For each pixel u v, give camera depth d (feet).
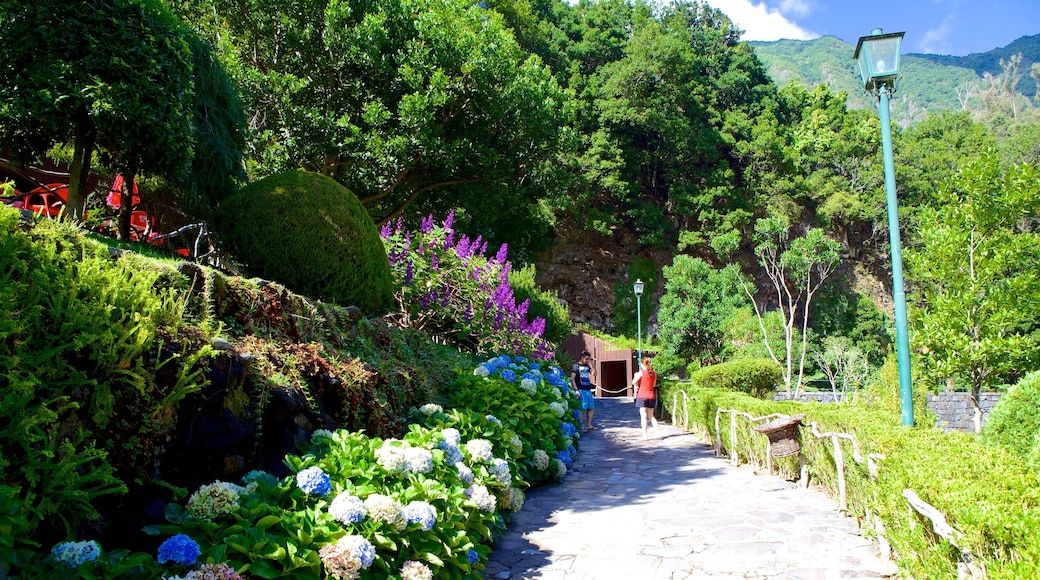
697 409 40.83
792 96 197.57
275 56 43.70
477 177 50.16
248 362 12.25
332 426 14.15
